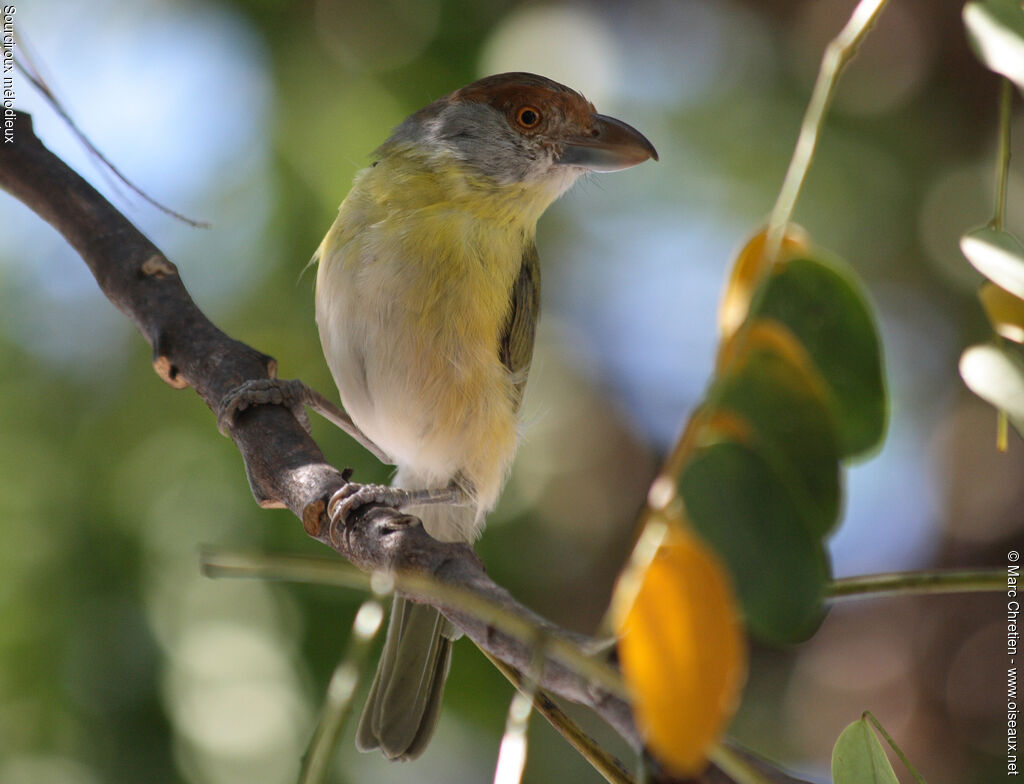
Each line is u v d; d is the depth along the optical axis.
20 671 8.42
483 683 9.49
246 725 8.48
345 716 3.01
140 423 9.55
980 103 12.07
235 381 6.05
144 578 8.93
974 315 11.82
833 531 2.81
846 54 3.02
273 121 10.65
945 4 12.24
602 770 3.56
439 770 9.33
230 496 9.25
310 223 10.27
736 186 11.70
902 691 12.36
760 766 2.83
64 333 9.88
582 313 12.36
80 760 8.23
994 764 11.75
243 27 11.03
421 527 4.76
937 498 12.70
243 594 8.91
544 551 11.41
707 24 12.57
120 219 6.78
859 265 11.53
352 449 9.78
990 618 12.39
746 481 2.73
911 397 12.38
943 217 11.70
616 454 12.67
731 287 3.18
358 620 3.08
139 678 8.53
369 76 10.95
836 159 11.73
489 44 11.47
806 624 2.66
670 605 2.54
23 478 9.17
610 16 12.43
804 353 2.91
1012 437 12.34
